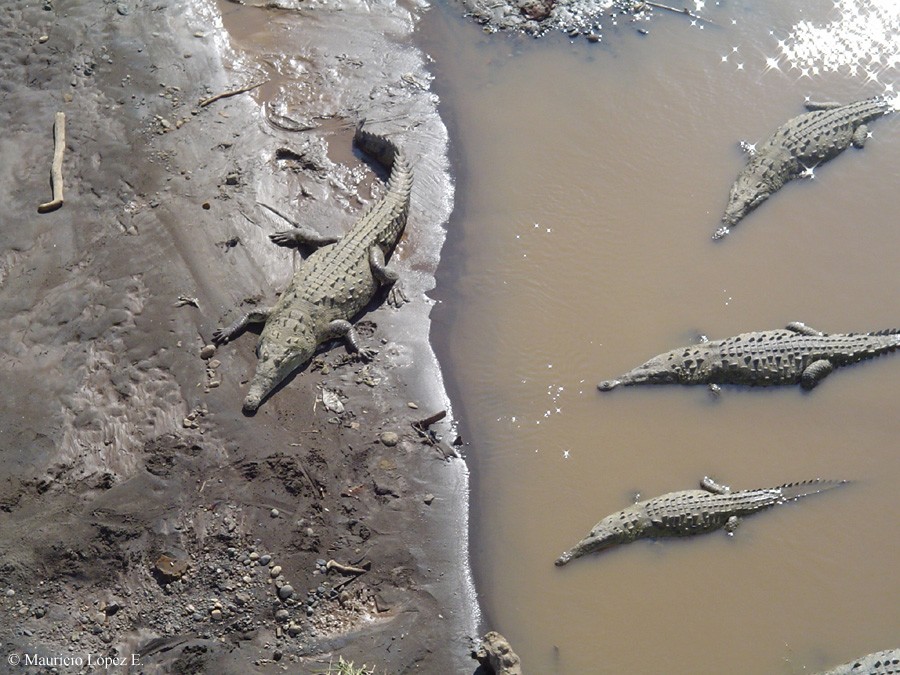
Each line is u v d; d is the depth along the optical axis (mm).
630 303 11859
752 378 11055
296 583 8852
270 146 12961
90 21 14164
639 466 10352
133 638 8336
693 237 12602
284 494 9438
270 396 10273
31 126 12750
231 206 12062
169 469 9453
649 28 15492
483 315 11672
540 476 10188
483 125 13969
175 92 13445
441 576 9188
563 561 9445
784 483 10250
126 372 10227
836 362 11273
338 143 13305
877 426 10797
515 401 10836
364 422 10211
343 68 14391
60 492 9148
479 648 8617
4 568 8461
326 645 8492
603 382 10992
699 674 8750
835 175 13508
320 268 11148
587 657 8812
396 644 8594
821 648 8961
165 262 11305
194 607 8578
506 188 13141
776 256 12453
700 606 9242
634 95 14438
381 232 11781
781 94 14531
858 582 9453
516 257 12312
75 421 9727
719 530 9789
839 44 15320
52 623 8312
